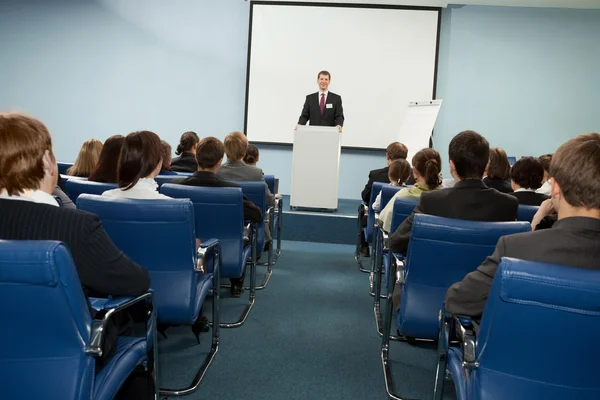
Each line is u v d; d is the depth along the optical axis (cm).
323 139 512
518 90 675
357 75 682
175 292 181
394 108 682
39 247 89
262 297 318
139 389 155
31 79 727
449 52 678
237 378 205
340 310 300
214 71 708
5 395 105
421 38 668
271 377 208
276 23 684
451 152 190
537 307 90
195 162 384
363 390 201
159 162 194
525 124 678
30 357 102
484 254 163
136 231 171
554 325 91
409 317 180
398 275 184
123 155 187
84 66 721
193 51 707
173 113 719
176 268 182
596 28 659
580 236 101
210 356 222
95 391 116
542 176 259
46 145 113
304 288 343
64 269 92
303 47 684
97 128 729
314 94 604
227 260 242
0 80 730
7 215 108
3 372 103
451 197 186
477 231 159
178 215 169
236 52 703
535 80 671
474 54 675
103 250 116
